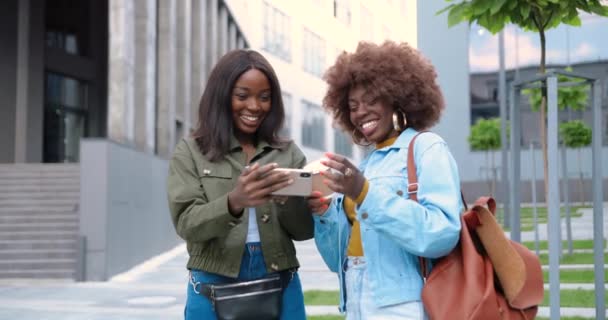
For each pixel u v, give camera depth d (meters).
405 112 2.40
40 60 23.08
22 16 22.66
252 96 2.61
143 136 15.95
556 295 4.56
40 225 13.62
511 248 2.17
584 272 9.16
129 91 14.42
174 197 2.55
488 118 28.00
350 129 2.60
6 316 8.10
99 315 8.12
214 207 2.34
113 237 12.38
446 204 2.13
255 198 2.23
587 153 26.36
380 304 2.24
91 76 25.20
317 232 2.53
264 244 2.63
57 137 24.23
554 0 4.76
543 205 25.70
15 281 11.97
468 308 2.06
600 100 4.80
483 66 28.06
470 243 2.15
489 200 2.23
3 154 22.30
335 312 6.92
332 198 2.47
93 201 12.02
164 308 8.66
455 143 28.47
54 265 12.44
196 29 22.08
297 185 2.23
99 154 12.07
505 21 5.05
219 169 2.59
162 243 17.44
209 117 2.61
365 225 2.29
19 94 22.52
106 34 25.66
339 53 2.47
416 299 2.21
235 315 2.56
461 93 28.19
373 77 2.32
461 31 28.12
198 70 21.94
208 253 2.60
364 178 2.13
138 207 14.55
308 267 12.16
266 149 2.72
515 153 5.47
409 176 2.24
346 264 2.45
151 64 16.55
